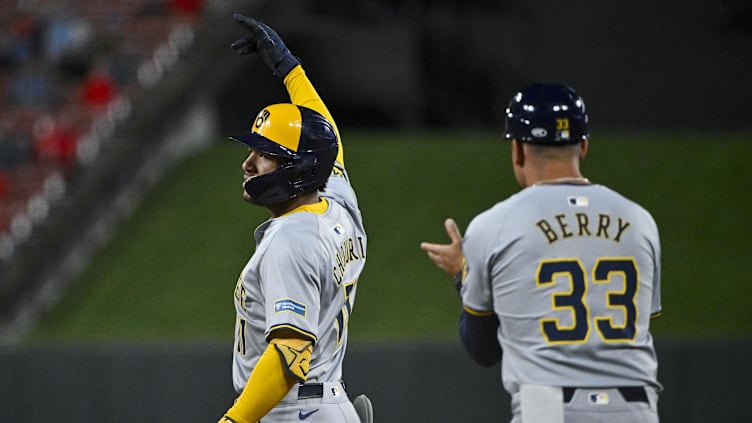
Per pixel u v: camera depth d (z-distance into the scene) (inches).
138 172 2566.4
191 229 2437.3
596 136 2625.5
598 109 2807.6
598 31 2800.2
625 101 2795.3
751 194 2375.7
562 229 494.6
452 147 2600.9
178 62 2746.1
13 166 2455.7
